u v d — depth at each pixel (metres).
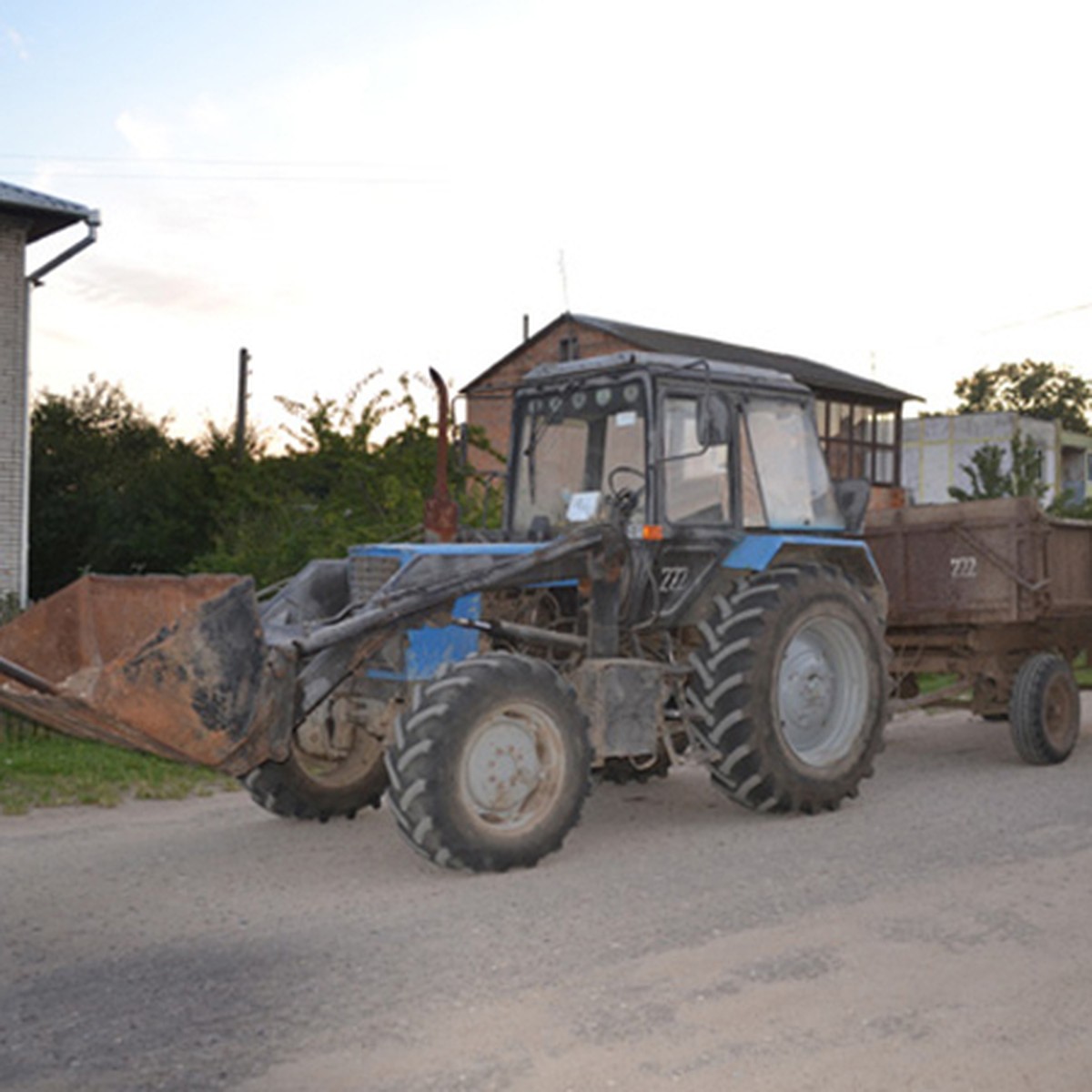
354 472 13.11
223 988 4.14
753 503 7.30
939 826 6.63
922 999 3.96
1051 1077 3.40
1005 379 92.00
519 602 6.79
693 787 8.00
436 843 5.54
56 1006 4.00
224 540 14.99
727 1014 3.85
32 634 5.44
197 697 5.11
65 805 7.49
